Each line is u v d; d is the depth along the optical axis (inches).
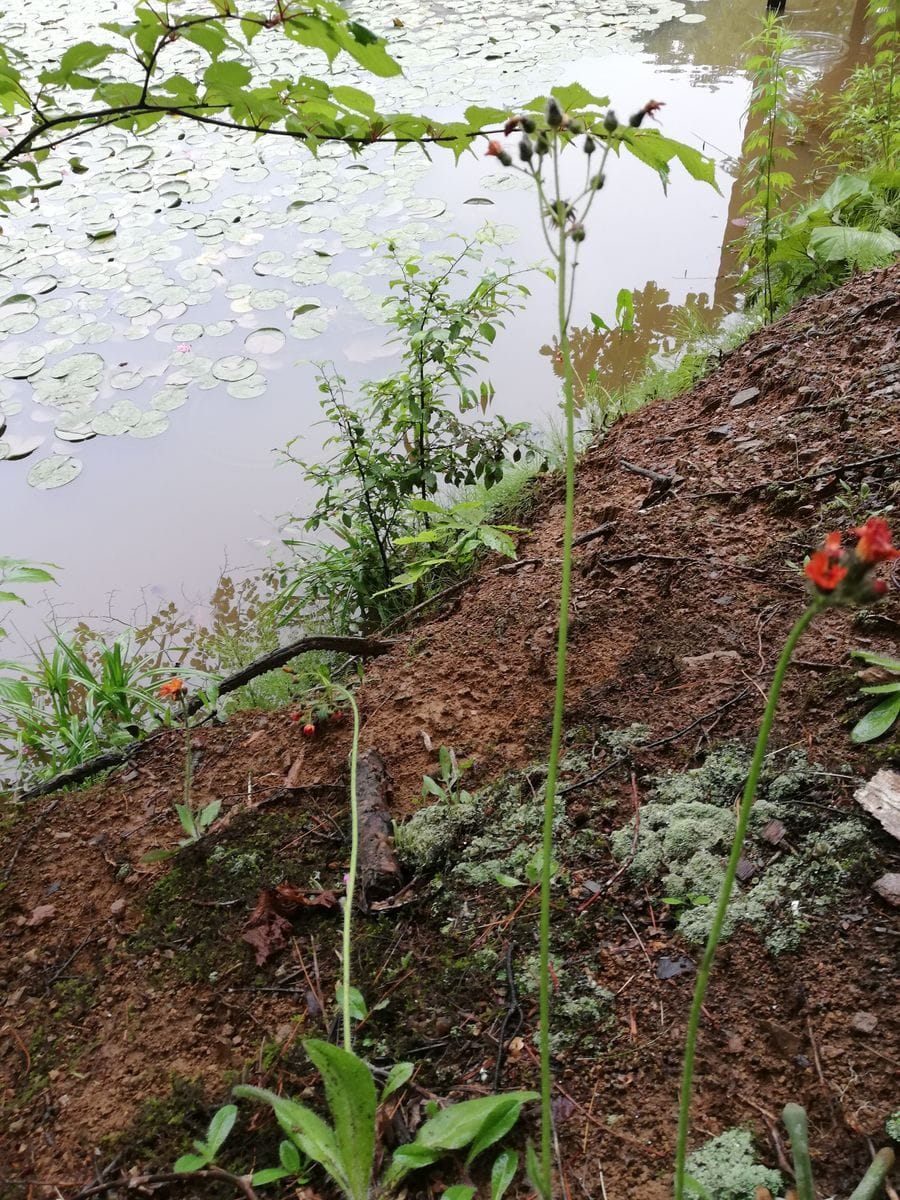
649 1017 49.4
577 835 61.2
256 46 319.9
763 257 157.5
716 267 199.0
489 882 60.2
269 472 164.1
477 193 236.2
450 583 121.1
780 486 87.7
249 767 78.3
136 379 184.2
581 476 117.8
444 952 56.3
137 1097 52.5
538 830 62.6
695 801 60.6
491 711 76.2
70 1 386.0
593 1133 45.0
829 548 25.5
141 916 65.1
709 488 93.6
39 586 143.3
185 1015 56.9
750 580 78.9
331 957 58.1
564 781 65.7
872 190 159.3
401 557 128.5
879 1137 41.2
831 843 54.2
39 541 152.5
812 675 66.4
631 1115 45.3
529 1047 49.5
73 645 131.9
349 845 65.8
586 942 54.4
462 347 124.7
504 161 34.0
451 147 53.4
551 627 82.6
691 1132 43.8
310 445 167.6
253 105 47.1
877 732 59.2
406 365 179.5
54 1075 55.0
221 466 165.8
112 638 134.3
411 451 129.6
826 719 62.6
